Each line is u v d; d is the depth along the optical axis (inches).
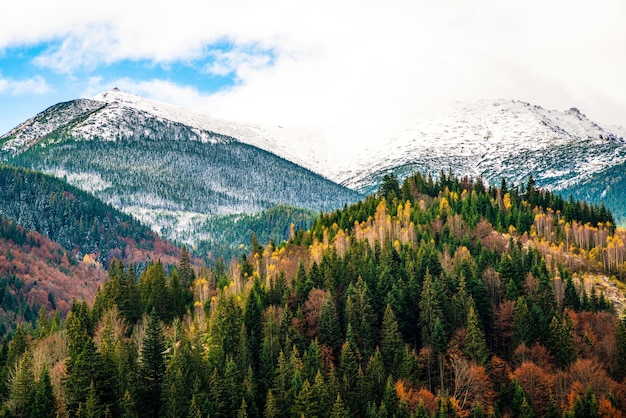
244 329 5570.9
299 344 5669.3
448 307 6003.9
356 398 5068.9
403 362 5364.2
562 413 4943.4
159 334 5364.2
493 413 4889.3
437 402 4963.1
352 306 5861.2
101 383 4923.7
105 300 6574.8
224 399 4950.8
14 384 5027.1
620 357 5605.3
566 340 5615.2
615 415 4854.8
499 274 6633.9
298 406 4854.8
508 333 5920.3
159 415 4960.6
